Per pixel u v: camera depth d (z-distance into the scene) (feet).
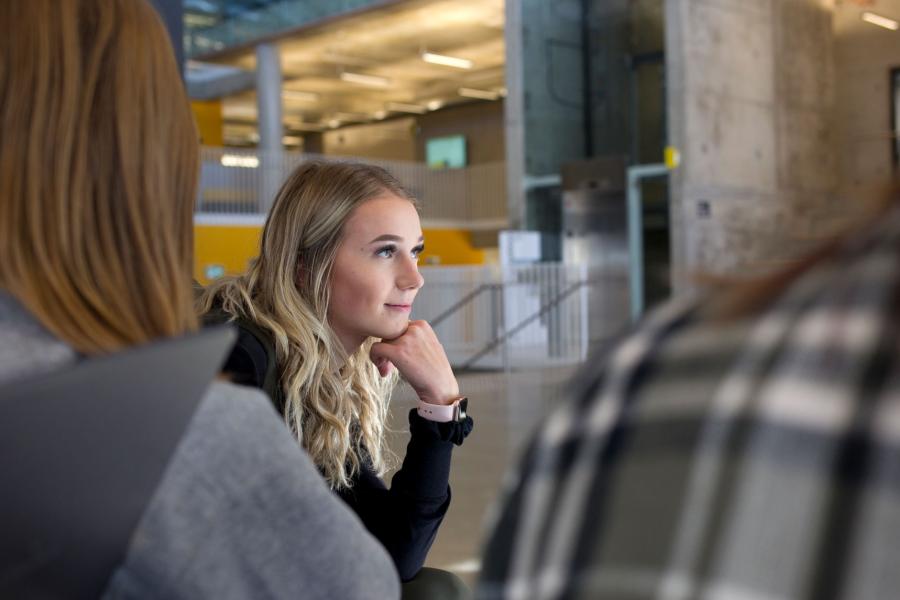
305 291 4.83
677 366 1.07
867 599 0.82
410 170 68.08
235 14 65.72
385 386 5.31
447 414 4.69
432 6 57.52
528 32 48.29
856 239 1.03
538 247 44.42
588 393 1.17
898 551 0.82
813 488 0.88
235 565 1.94
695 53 45.16
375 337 5.09
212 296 4.78
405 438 6.75
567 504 1.08
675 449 0.99
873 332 0.92
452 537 12.24
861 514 0.85
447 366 4.80
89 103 2.10
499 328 39.47
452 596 4.66
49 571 1.54
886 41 51.83
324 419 4.72
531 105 48.32
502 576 1.15
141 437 1.60
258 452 2.01
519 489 1.19
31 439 1.37
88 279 2.05
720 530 0.92
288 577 2.02
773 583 0.87
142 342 2.09
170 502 1.86
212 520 1.91
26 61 2.05
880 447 0.86
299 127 98.07
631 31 47.78
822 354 0.94
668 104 45.16
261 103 64.64
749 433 0.94
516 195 48.32
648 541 0.97
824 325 0.96
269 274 4.75
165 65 2.28
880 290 0.94
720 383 1.00
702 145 45.32
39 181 2.02
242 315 4.66
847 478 0.87
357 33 63.62
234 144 99.35
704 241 45.06
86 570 1.65
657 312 1.20
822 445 0.89
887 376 0.89
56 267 2.00
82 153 2.07
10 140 2.02
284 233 4.82
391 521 4.62
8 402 1.30
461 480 15.47
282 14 63.41
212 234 54.54
